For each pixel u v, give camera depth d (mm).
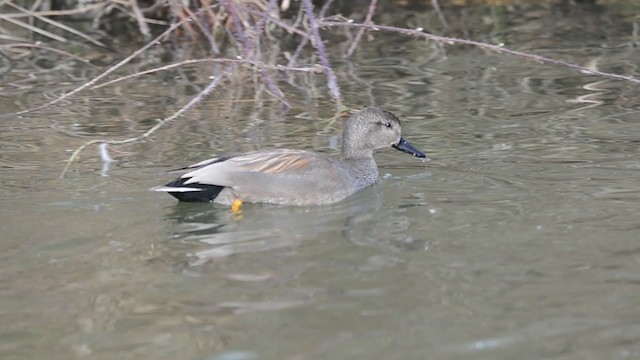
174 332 9211
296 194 13117
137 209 12641
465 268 10453
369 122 14234
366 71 20000
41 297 9992
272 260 10867
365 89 18656
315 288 10055
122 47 22359
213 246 11359
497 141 15414
